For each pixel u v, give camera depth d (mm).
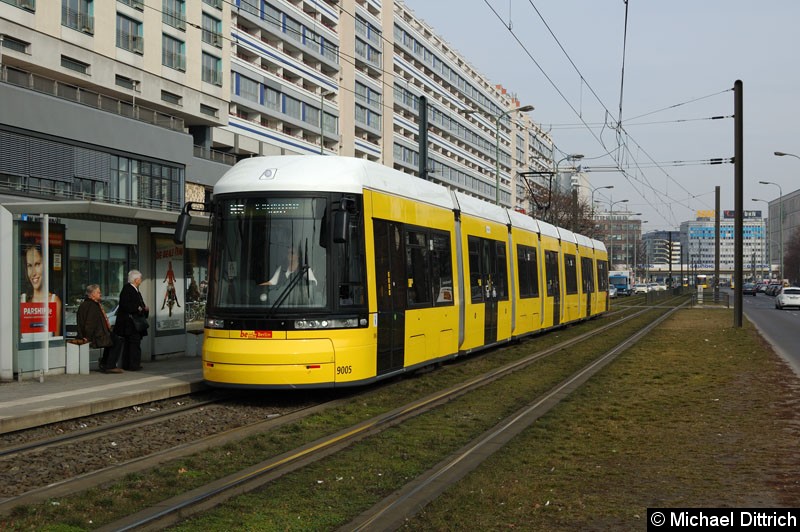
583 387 14539
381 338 13766
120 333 15438
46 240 14500
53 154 31672
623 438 9859
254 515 6598
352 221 13203
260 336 12578
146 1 45812
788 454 8789
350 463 8594
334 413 11977
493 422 11312
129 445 9781
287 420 11438
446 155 110438
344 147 81625
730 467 8195
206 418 11703
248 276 12859
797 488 7285
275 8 67875
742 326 33000
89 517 6609
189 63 49688
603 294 39938
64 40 40094
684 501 6875
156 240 17562
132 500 7145
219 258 13109
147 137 37094
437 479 7746
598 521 6324
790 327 34875
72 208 14312
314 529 6234
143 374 15172
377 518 6402
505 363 19188
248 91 64188
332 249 12852
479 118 124250
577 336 27594
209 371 12930
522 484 7547
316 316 12609
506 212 23406
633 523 6266
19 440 10031
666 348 22641
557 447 9320
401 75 97188
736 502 6812
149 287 17484
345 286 12930
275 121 68812
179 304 18312
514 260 23297
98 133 33969
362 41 86062
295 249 12828
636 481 7648
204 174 43969
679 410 11953
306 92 73125
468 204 19516
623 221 177625
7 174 29531
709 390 14070
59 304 14977
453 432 10500
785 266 138125
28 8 37938
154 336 17531
